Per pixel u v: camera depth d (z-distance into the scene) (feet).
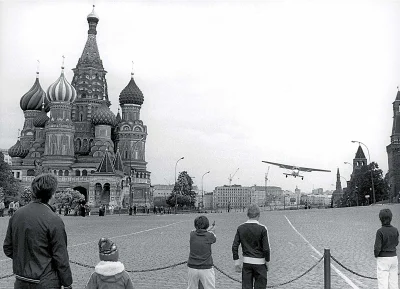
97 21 586.04
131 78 576.61
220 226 159.74
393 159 581.12
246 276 36.96
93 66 569.23
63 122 507.71
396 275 40.60
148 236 117.50
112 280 25.43
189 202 561.43
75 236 116.98
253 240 36.96
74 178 493.77
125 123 556.51
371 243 93.20
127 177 507.30
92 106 561.02
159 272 58.75
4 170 374.22
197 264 37.73
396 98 617.62
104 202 459.73
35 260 24.86
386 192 471.21
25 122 605.73
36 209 25.63
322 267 62.59
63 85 513.04
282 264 65.67
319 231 127.34
